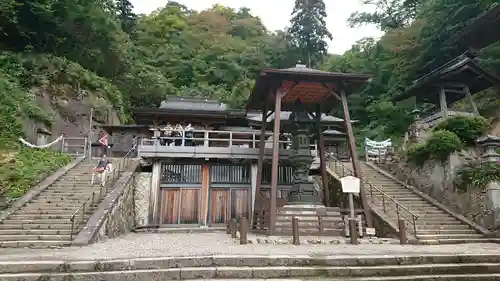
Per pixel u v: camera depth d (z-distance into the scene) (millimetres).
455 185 15289
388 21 48938
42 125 24516
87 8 32844
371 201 16062
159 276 6895
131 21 53344
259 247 9906
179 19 65500
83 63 34938
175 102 30875
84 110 29859
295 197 15102
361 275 7410
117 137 28016
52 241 10711
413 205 15812
